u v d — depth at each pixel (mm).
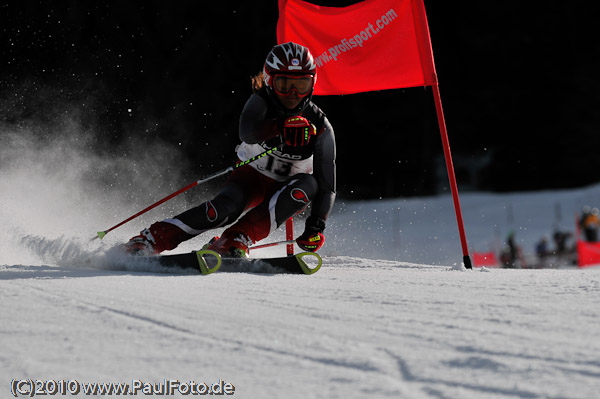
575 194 76688
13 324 5336
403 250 52156
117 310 6074
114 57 80938
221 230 25156
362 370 3855
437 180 98188
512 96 95750
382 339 4773
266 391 3461
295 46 13039
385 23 17203
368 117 96938
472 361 4039
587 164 94250
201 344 4598
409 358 4129
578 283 8898
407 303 6852
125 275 10539
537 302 6867
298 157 13938
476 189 97500
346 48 17516
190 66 86000
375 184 99062
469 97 96688
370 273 11875
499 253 50031
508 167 96750
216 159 85125
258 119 12992
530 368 3838
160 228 13070
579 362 3982
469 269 14445
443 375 3711
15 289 7695
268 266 11898
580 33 94562
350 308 6410
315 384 3562
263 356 4234
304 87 12969
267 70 12984
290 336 4883
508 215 68375
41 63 77062
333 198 14172
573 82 94312
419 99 96250
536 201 74625
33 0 76688
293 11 17766
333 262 16453
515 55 95750
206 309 6238
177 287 8336
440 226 65062
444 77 97375
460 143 97812
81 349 4438
